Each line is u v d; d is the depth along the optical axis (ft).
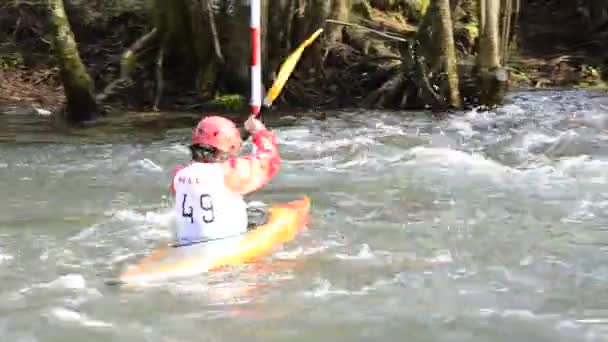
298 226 30.55
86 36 78.84
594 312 22.70
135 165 43.50
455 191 37.09
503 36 68.23
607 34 84.94
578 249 28.48
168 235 30.42
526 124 55.88
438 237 29.96
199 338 21.07
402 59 65.26
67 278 25.54
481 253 28.09
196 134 28.60
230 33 65.46
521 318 22.27
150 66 68.59
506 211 33.58
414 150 46.91
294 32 68.18
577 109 62.23
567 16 92.07
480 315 22.45
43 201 35.70
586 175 40.27
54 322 22.17
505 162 43.98
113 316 22.59
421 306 23.16
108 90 66.33
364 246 28.81
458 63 68.03
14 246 29.14
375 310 22.85
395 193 36.86
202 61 67.10
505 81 62.59
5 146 49.11
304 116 61.21
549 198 35.60
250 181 28.55
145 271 25.90
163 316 22.57
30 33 79.82
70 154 46.62
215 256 26.91
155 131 55.52
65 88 59.06
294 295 24.06
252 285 24.91
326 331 21.45
